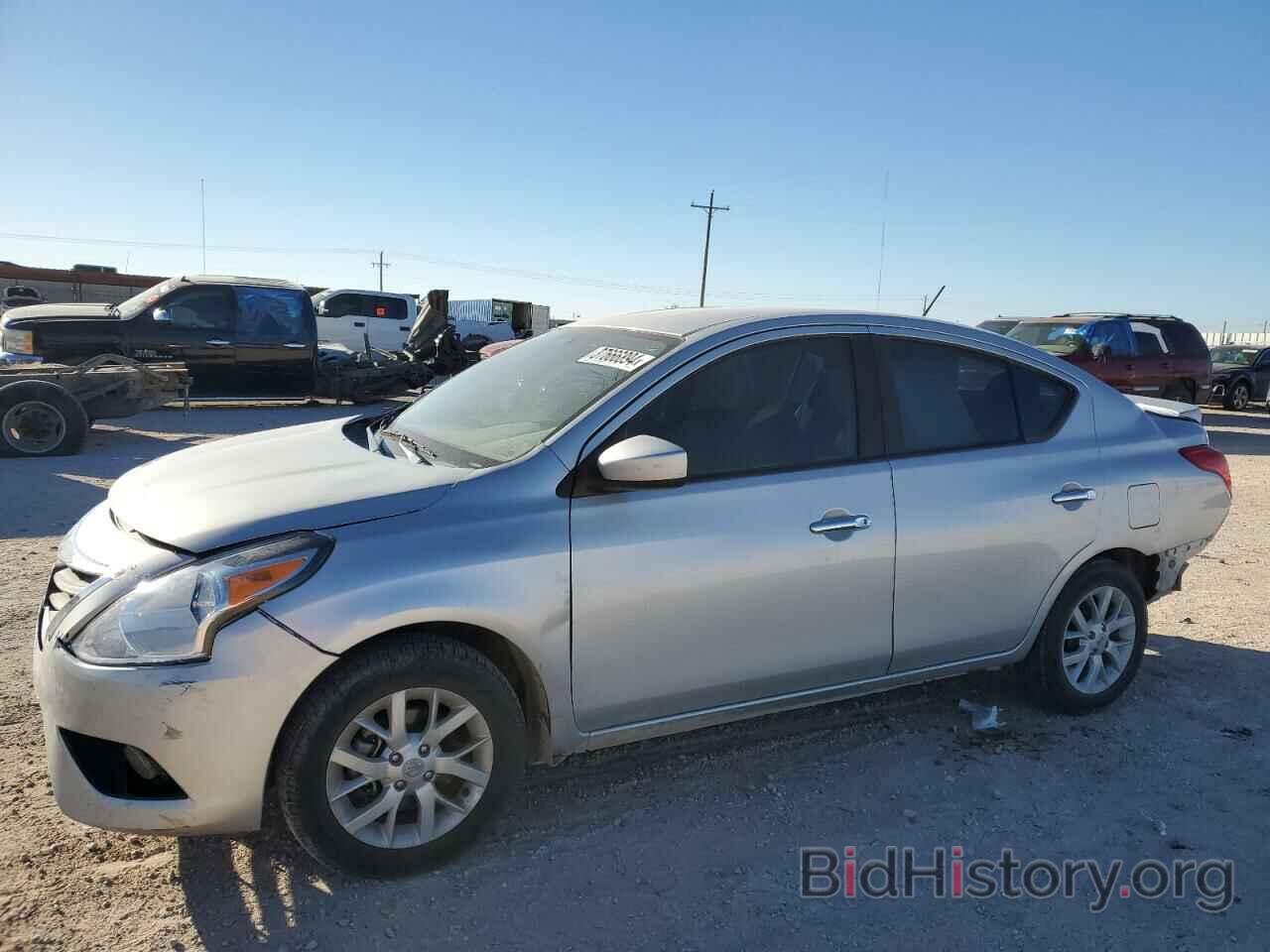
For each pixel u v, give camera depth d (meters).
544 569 2.97
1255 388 22.45
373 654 2.79
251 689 2.62
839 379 3.65
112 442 11.82
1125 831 3.33
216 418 14.56
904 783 3.62
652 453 2.98
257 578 2.65
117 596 2.69
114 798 2.67
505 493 3.01
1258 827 3.37
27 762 3.56
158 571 2.70
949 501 3.71
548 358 3.92
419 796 2.91
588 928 2.75
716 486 3.30
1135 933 2.79
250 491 3.02
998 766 3.78
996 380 4.02
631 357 3.51
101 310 14.19
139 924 2.70
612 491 3.11
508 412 3.55
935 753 3.88
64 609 2.81
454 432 3.58
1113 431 4.24
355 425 4.09
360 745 2.85
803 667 3.50
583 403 3.32
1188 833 3.32
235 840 3.12
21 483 8.80
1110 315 16.23
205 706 2.60
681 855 3.12
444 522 2.90
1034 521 3.90
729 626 3.31
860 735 4.02
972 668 3.98
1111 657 4.30
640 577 3.13
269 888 2.88
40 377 10.99
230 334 14.52
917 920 2.83
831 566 3.46
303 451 3.53
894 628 3.66
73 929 2.66
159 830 2.68
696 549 3.21
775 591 3.37
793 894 2.93
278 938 2.65
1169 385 16.27
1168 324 16.53
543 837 3.20
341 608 2.70
